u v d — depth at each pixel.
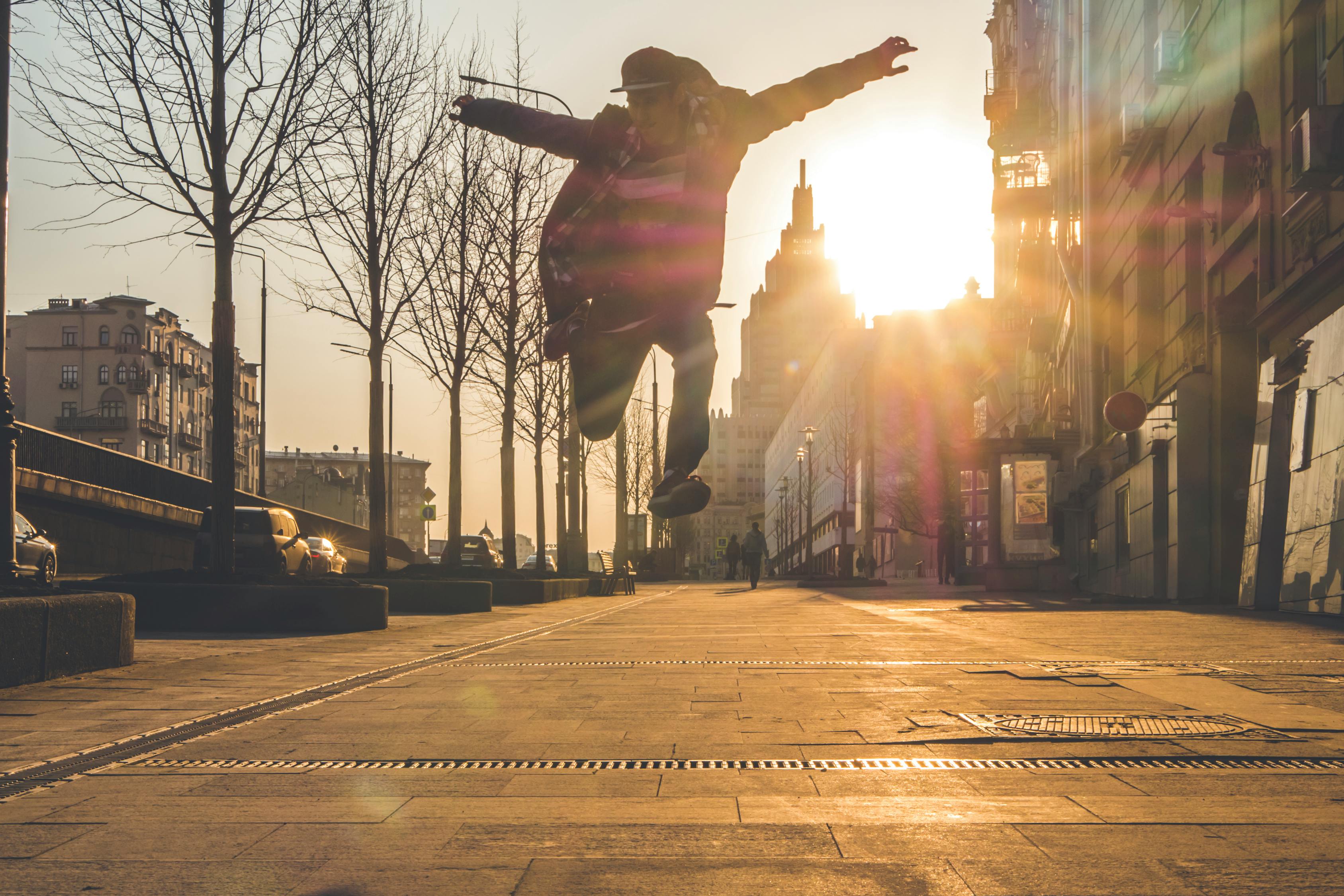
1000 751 5.01
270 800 4.09
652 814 3.81
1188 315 23.92
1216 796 4.07
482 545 55.16
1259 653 9.99
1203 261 23.52
